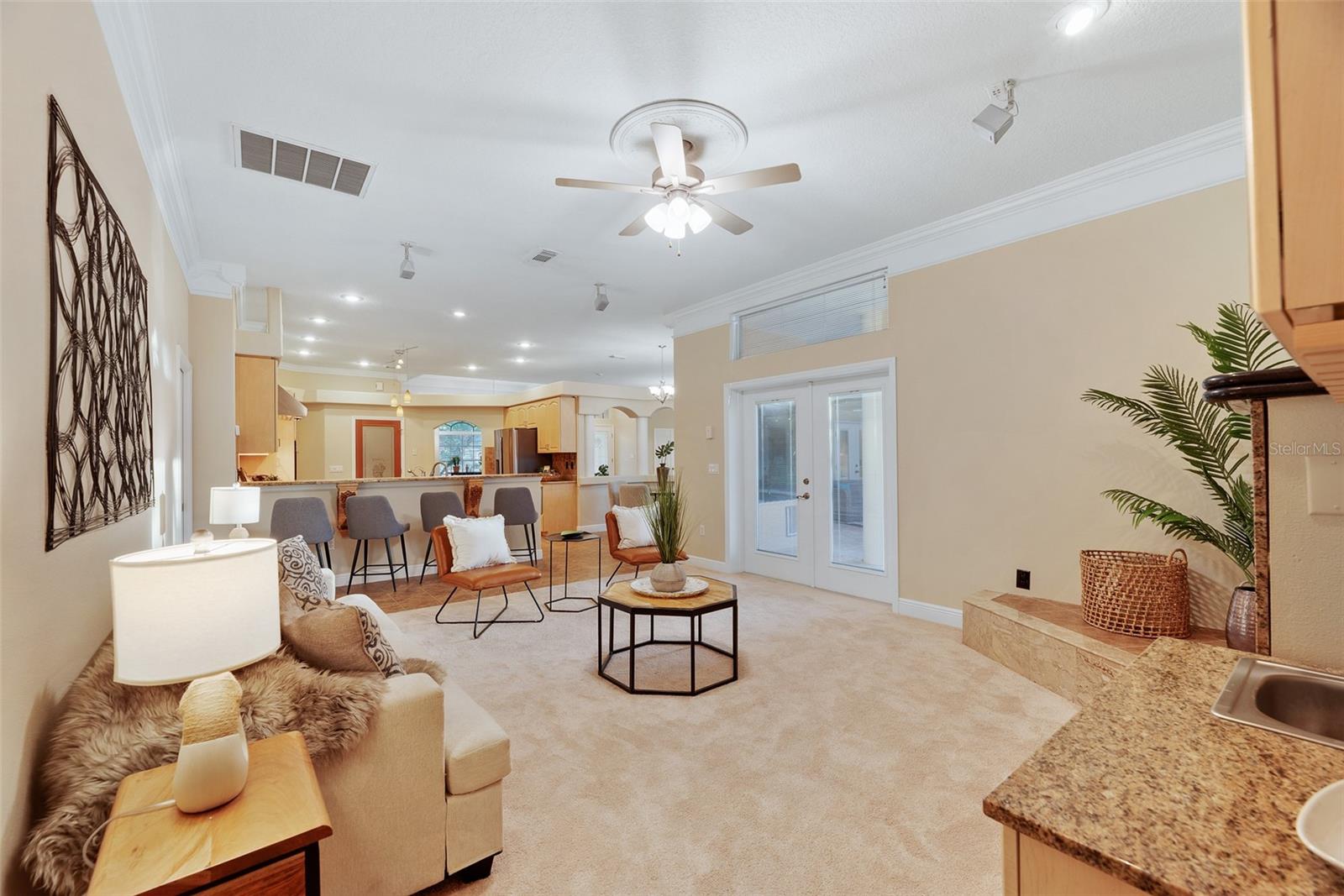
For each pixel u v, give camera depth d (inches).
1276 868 22.1
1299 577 42.6
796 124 104.5
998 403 142.0
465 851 62.9
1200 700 37.3
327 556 193.9
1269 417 43.6
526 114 99.7
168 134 102.5
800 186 129.5
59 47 51.8
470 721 70.0
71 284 51.6
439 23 78.9
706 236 156.6
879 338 168.2
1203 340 101.7
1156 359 118.0
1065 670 108.2
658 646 140.4
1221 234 110.6
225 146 107.6
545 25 79.7
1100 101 99.0
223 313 170.7
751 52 85.7
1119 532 123.0
